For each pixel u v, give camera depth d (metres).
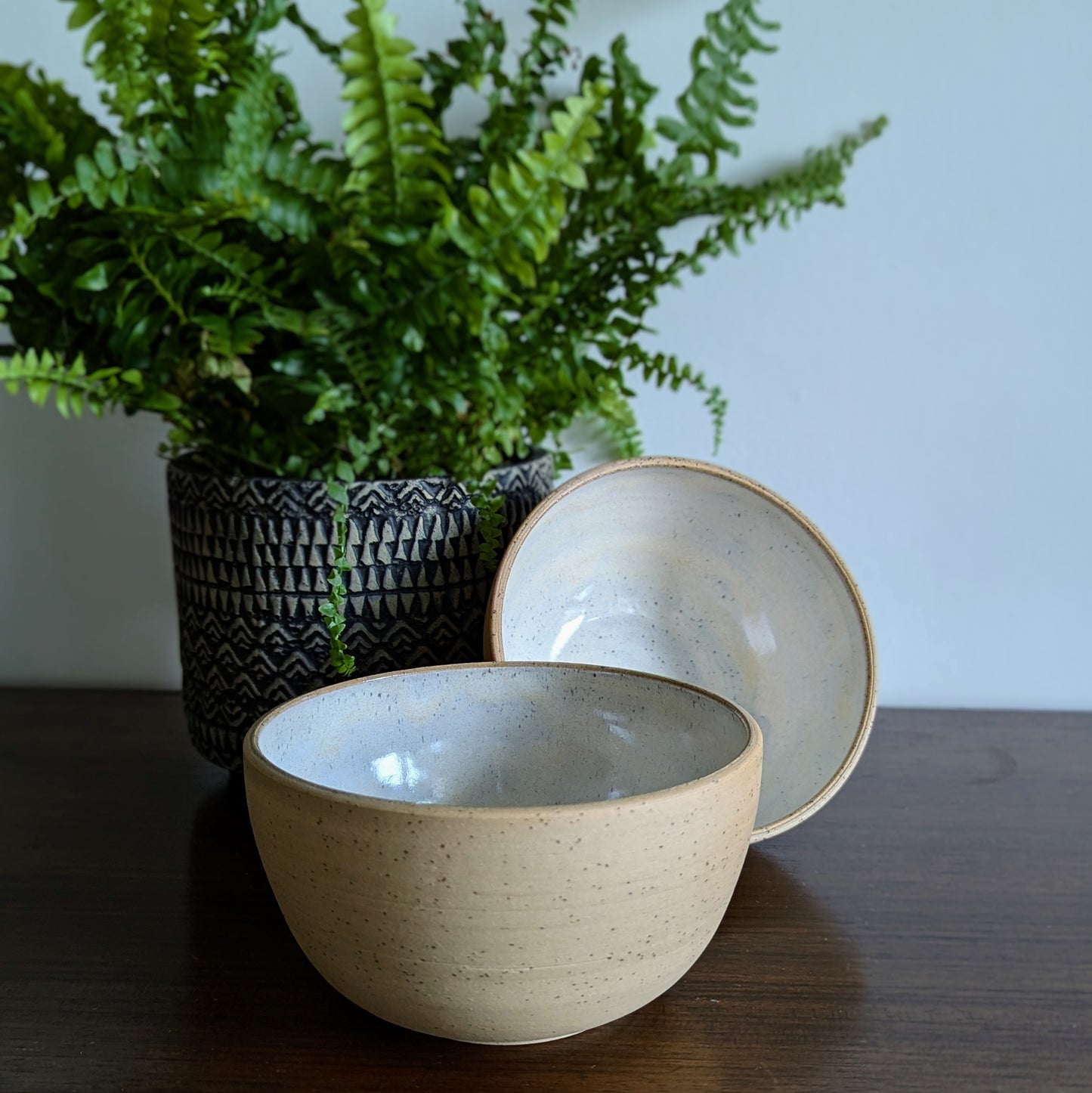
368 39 0.53
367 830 0.40
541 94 0.76
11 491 0.92
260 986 0.51
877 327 0.87
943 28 0.82
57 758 0.78
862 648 0.66
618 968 0.42
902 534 0.90
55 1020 0.48
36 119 0.56
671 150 0.83
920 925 0.56
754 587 0.71
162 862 0.63
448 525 0.64
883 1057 0.46
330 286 0.61
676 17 0.82
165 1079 0.44
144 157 0.56
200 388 0.63
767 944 0.55
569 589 0.71
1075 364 0.87
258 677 0.65
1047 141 0.83
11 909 0.57
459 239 0.57
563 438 0.86
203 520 0.65
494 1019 0.42
